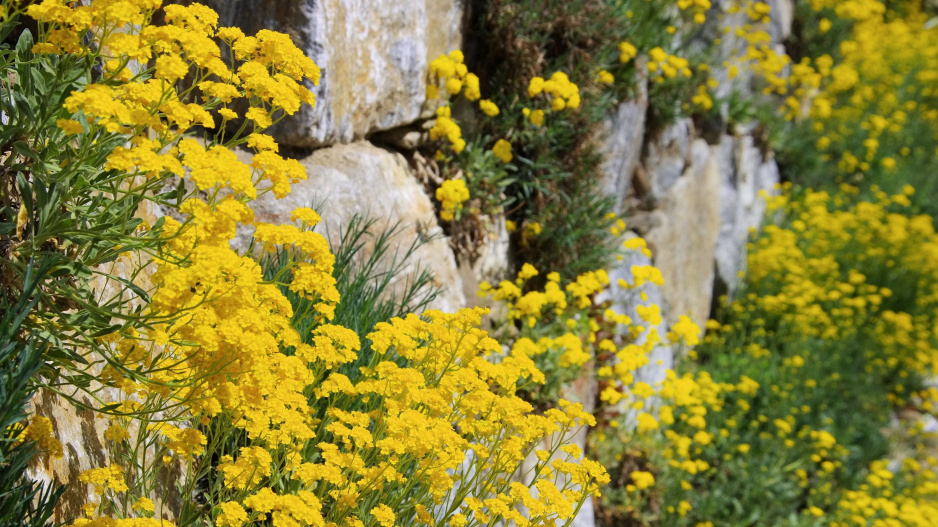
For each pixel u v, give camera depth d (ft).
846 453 21.61
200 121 6.00
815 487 21.75
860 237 29.53
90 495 6.76
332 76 11.88
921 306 29.58
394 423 6.81
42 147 5.97
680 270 23.48
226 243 5.72
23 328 5.85
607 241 19.08
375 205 12.87
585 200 17.48
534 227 16.97
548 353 15.29
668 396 17.40
